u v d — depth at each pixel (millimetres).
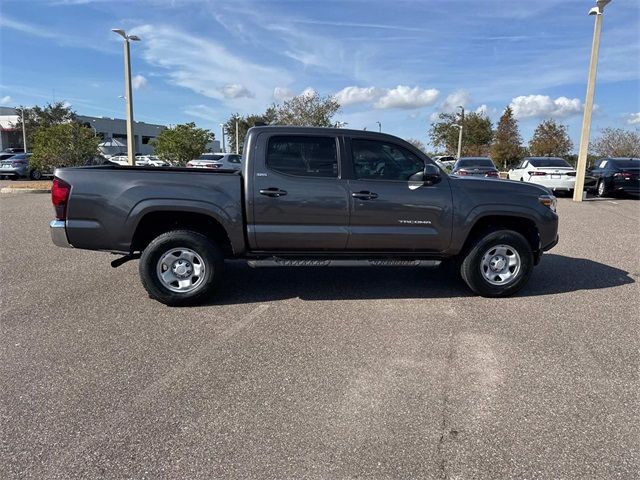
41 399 3279
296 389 3451
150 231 5375
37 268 6793
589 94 16625
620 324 4781
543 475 2582
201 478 2529
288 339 4352
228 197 5102
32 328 4551
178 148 29766
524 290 5961
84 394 3354
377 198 5270
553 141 41500
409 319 4895
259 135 5191
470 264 5543
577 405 3273
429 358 3979
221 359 3930
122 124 67562
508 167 45719
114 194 4969
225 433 2920
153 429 2951
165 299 5141
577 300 5555
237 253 5266
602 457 2727
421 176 5305
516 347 4215
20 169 25641
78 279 6238
